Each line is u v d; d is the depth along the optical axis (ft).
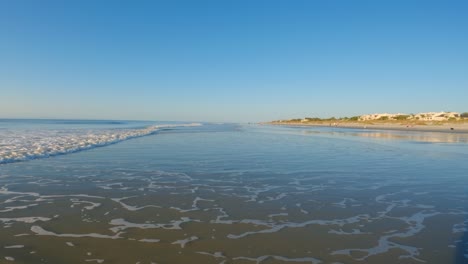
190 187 31.58
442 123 250.37
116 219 21.59
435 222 21.43
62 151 55.36
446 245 17.53
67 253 15.97
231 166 44.34
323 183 33.83
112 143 75.82
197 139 96.99
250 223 21.01
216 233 19.08
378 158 53.83
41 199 26.61
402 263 15.37
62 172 38.19
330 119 477.77
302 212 23.53
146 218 21.88
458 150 67.67
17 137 81.82
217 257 15.78
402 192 29.96
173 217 22.16
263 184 33.17
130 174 37.83
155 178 35.76
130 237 18.28
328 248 17.02
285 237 18.53
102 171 39.40
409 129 199.72
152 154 56.44
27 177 35.17
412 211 23.90
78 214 22.61
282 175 38.09
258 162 48.29
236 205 25.32
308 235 18.89
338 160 51.08
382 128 228.02
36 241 17.51
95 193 28.84
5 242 17.30
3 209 23.66
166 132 140.67
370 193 29.55
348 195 28.76
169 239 18.03
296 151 64.34
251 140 95.76
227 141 90.48
